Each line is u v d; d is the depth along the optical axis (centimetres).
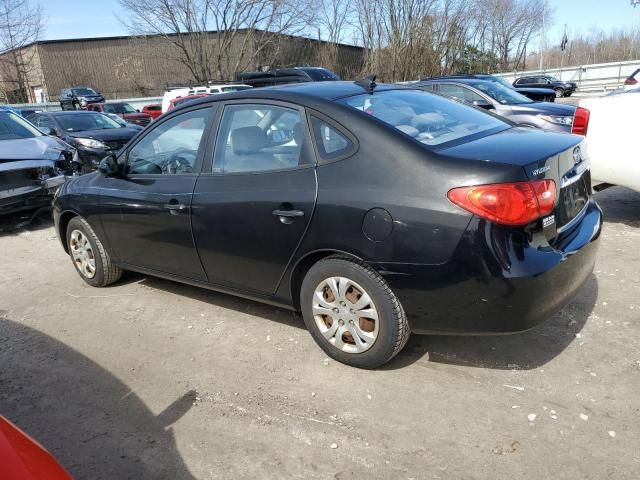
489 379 309
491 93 981
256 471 252
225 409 298
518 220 266
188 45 4197
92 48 4612
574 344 339
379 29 3462
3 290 500
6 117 796
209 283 388
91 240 466
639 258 471
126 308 439
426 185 278
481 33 4691
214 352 360
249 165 349
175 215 380
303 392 308
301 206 313
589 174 349
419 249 278
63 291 487
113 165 423
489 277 267
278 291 347
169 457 265
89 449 273
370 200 290
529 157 282
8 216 754
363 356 316
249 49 4119
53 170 718
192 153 383
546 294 275
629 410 276
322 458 257
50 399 319
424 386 306
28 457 162
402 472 246
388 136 297
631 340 339
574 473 238
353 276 305
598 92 3334
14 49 3694
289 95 340
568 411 278
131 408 306
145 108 2314
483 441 261
